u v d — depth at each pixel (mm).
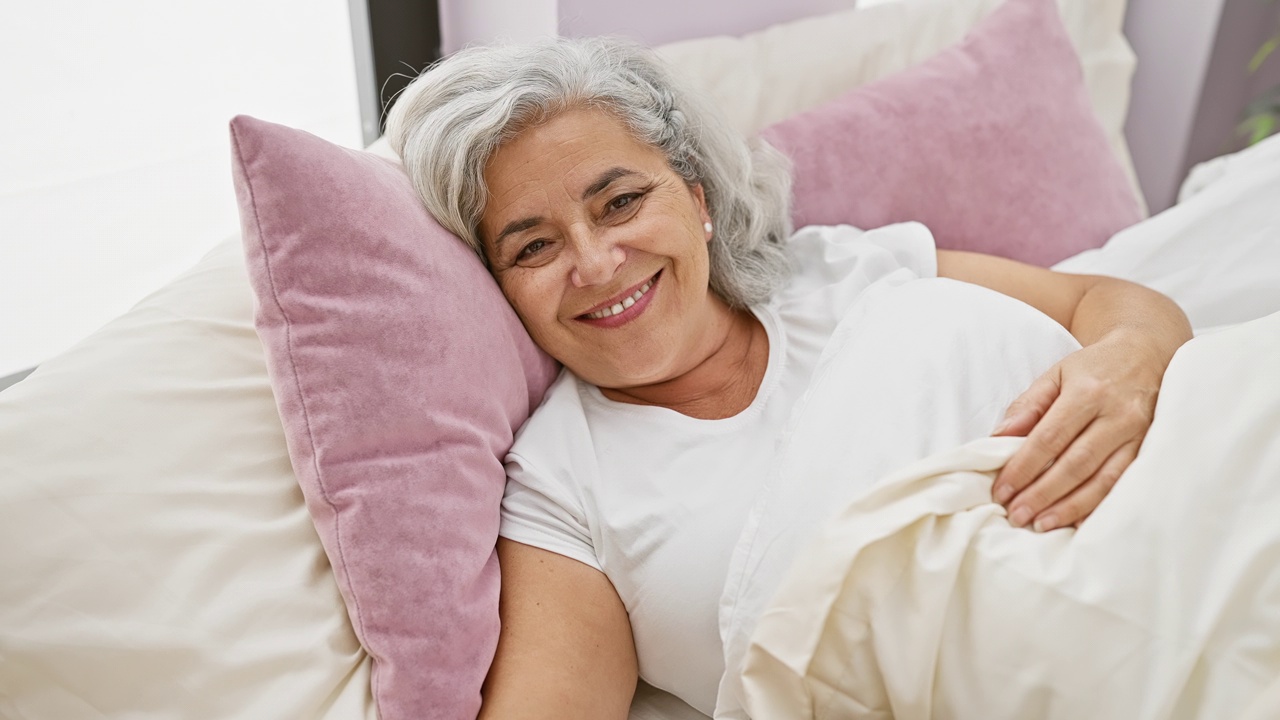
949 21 1740
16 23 1162
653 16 1567
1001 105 1495
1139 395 893
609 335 1074
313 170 849
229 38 1392
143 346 881
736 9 1689
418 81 1086
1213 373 833
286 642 805
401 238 912
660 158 1100
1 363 1256
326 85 1566
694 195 1182
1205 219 1370
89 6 1221
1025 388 972
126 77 1286
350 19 1551
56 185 1252
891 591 781
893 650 773
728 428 1077
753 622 881
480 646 880
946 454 840
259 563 828
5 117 1183
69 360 859
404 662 825
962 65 1508
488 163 1019
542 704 876
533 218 1021
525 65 1021
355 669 841
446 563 862
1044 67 1559
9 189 1208
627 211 1051
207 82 1384
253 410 889
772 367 1132
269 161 825
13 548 740
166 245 1401
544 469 1025
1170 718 707
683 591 966
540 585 965
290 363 841
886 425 917
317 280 847
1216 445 776
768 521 905
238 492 844
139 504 793
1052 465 854
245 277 981
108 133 1287
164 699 763
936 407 934
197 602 787
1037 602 741
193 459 837
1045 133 1524
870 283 1196
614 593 1008
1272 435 770
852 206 1385
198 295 942
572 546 999
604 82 1041
